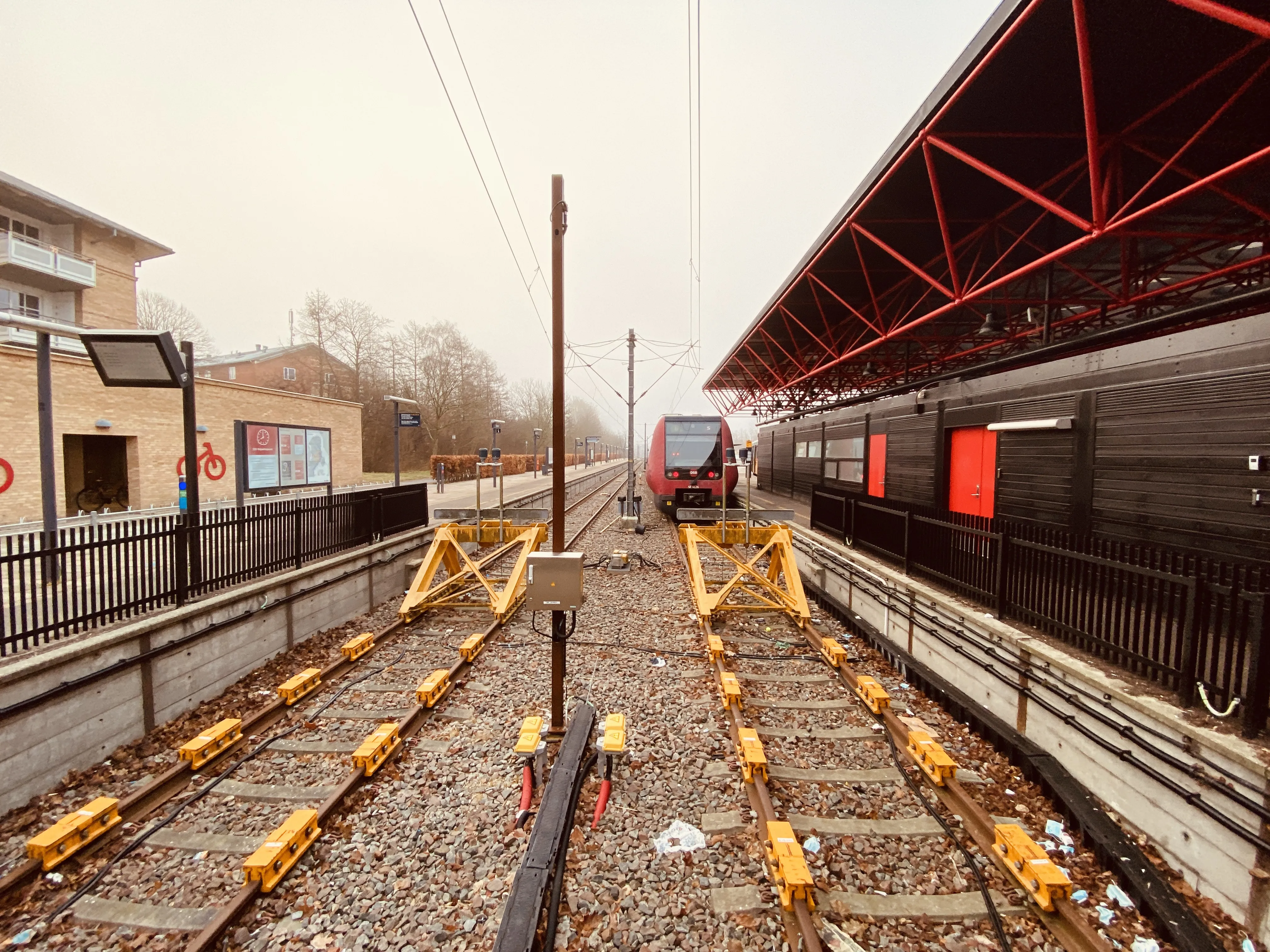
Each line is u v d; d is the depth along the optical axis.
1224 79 7.01
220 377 43.03
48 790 4.52
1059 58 6.76
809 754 5.04
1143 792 3.96
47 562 5.54
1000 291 16.56
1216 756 3.50
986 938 3.20
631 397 19.86
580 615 8.88
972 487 10.91
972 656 6.03
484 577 9.79
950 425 11.51
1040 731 5.08
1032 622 5.70
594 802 4.22
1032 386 9.12
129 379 6.39
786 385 27.11
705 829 3.97
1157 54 6.64
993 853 3.75
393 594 10.55
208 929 3.09
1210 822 3.48
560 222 4.60
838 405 20.58
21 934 3.19
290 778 4.66
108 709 5.05
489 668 6.82
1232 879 3.33
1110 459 7.50
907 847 3.88
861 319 15.15
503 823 4.02
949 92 7.38
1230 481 5.96
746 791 4.38
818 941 3.01
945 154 9.22
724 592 8.62
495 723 5.49
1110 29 6.21
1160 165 9.54
